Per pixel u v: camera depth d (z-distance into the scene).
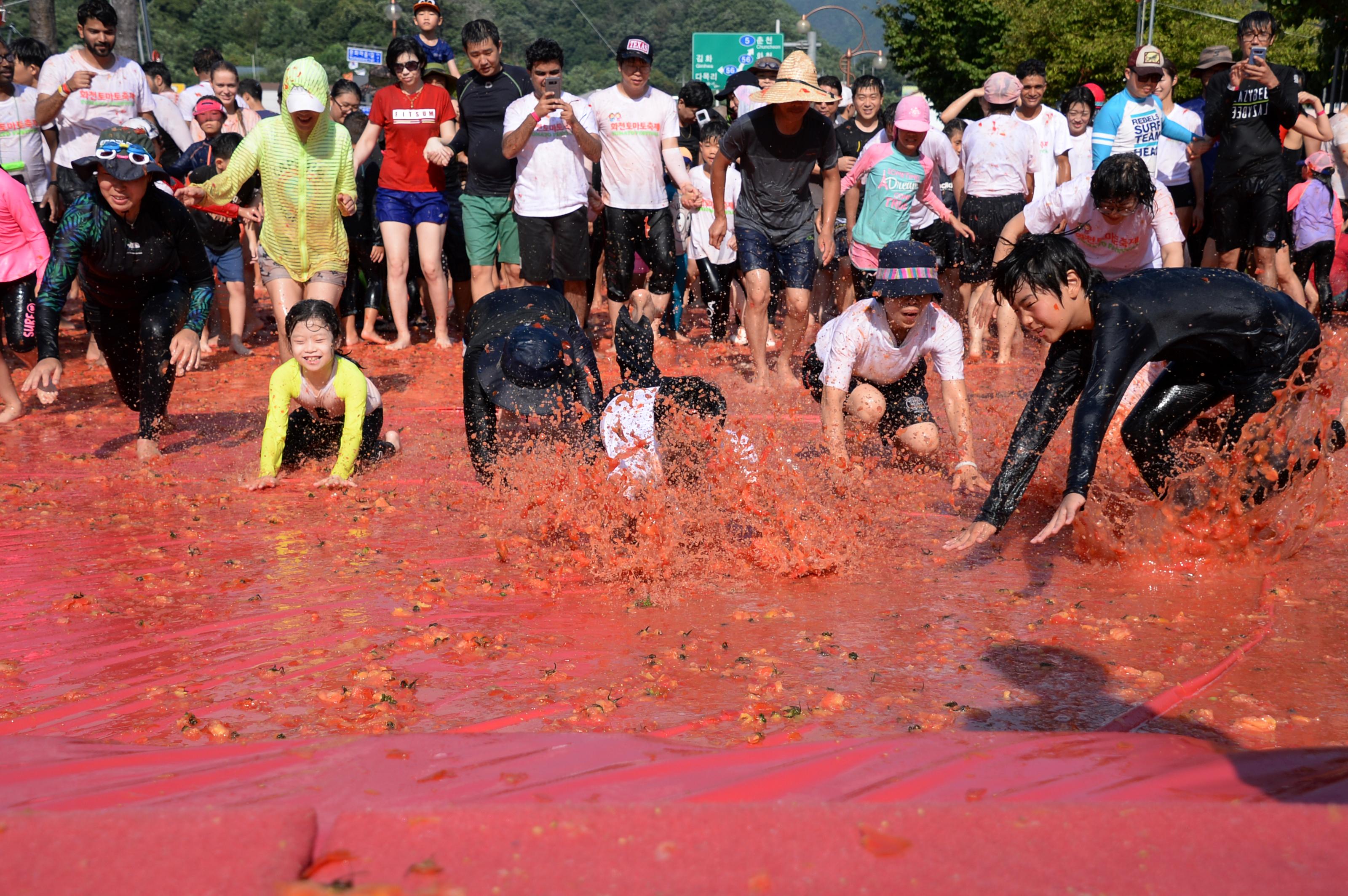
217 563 4.25
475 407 5.20
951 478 5.34
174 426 6.95
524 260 9.11
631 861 1.60
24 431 7.02
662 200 9.29
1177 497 4.10
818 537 4.19
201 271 6.35
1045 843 1.65
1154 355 3.69
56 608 3.70
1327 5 22.62
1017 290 3.70
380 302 10.56
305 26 138.62
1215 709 2.73
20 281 6.47
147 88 9.48
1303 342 3.96
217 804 1.99
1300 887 1.53
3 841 1.64
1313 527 4.11
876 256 8.60
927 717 2.70
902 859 1.61
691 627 3.47
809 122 7.39
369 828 1.69
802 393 7.67
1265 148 9.23
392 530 4.73
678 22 153.12
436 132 9.46
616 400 4.59
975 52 39.06
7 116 9.35
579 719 2.71
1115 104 9.20
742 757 2.25
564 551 4.34
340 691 2.90
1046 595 3.75
